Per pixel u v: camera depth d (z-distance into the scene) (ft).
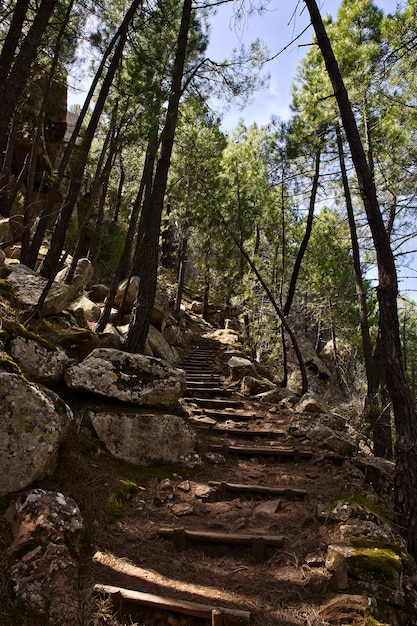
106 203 79.25
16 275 24.16
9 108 16.19
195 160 38.60
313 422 23.09
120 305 36.04
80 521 10.85
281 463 19.17
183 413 22.39
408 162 27.55
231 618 8.93
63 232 27.68
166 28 29.55
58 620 8.41
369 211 16.70
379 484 17.57
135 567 10.64
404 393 15.21
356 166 17.07
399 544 11.87
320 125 29.58
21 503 10.56
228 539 11.90
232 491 15.65
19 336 15.75
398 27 22.95
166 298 51.03
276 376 48.24
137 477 15.12
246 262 48.16
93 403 17.08
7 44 19.57
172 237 80.79
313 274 45.27
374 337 48.42
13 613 8.34
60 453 13.28
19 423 11.66
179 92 26.53
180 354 45.88
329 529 12.58
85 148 26.16
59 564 9.35
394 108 25.94
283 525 13.15
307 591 10.02
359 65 24.98
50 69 32.04
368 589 9.71
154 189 25.53
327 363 68.44
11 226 39.29
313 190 40.11
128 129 25.67
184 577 10.59
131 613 9.25
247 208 46.11
